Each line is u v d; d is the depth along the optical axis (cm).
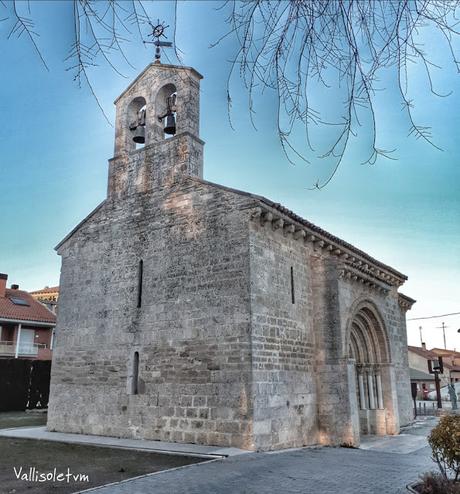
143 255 1688
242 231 1468
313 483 979
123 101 1912
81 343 1770
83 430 1670
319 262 1752
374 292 2006
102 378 1673
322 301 1711
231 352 1400
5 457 1249
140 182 1770
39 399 2844
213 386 1409
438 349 7712
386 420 1938
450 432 927
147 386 1552
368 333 2034
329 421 1590
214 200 1551
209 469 1085
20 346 3534
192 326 1498
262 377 1382
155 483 955
